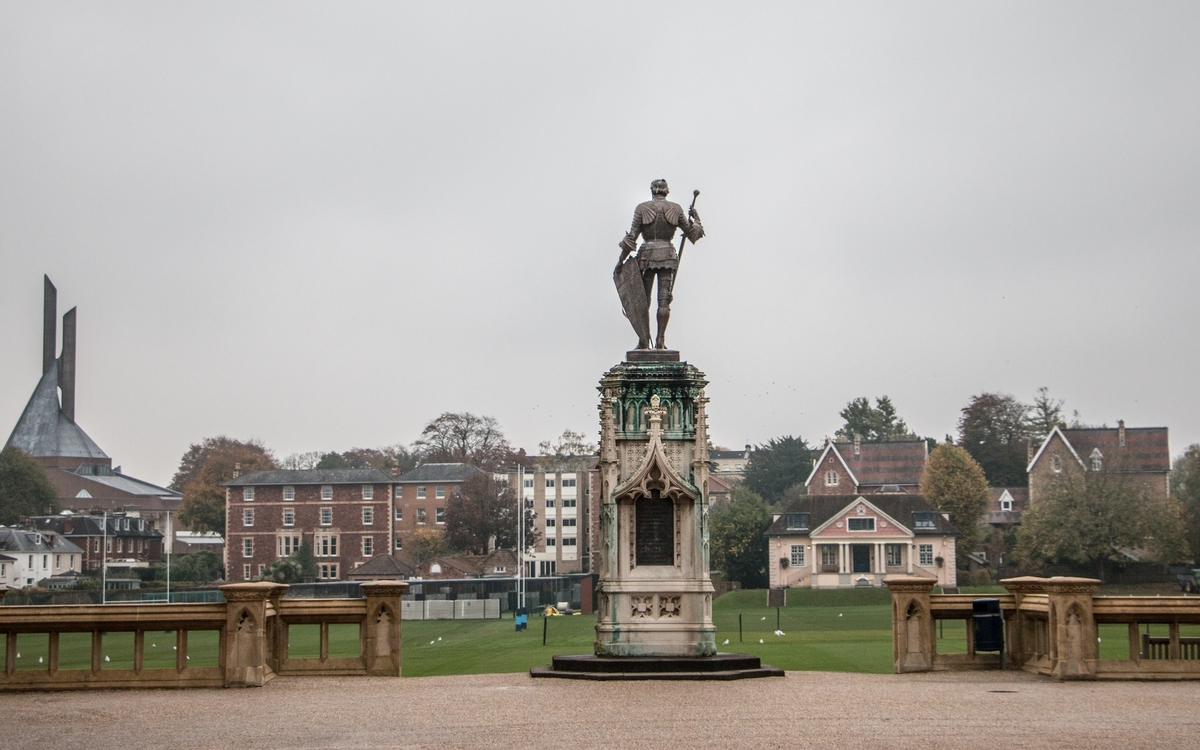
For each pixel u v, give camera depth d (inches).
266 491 7062.0
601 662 1011.9
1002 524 6781.5
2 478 7308.1
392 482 7062.0
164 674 956.0
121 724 769.6
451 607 3791.8
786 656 1723.7
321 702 860.6
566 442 7377.0
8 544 6215.6
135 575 6574.8
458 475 7047.2
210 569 6884.8
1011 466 7396.7
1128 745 665.6
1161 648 1282.0
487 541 6619.1
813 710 794.8
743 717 770.2
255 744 697.0
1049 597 980.6
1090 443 6599.4
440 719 776.9
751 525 5654.5
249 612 959.6
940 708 798.5
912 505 5565.9
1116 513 4707.2
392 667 1032.8
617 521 1058.1
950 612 1050.7
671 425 1069.8
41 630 957.2
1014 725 729.6
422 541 6727.4
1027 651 1044.5
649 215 1115.9
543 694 893.8
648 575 1051.3
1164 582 4756.4
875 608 4133.9
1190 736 690.2
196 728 751.1
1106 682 943.0
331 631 2800.2
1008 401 7667.3
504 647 2161.7
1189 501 6028.5
